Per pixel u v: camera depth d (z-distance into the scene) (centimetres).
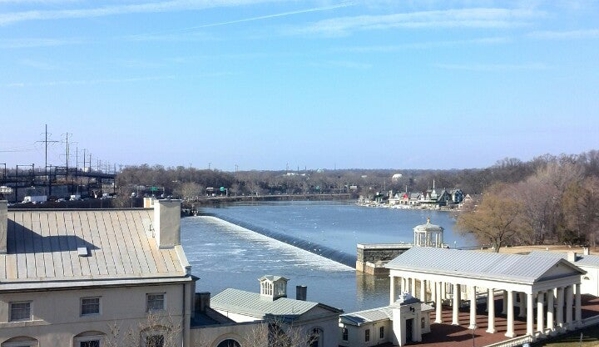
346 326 8662
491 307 9519
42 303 5609
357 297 14188
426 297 11394
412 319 9019
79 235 6353
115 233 6506
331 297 14162
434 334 9369
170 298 6059
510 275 9262
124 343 5825
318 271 18138
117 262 6109
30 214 6444
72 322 5703
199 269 18088
